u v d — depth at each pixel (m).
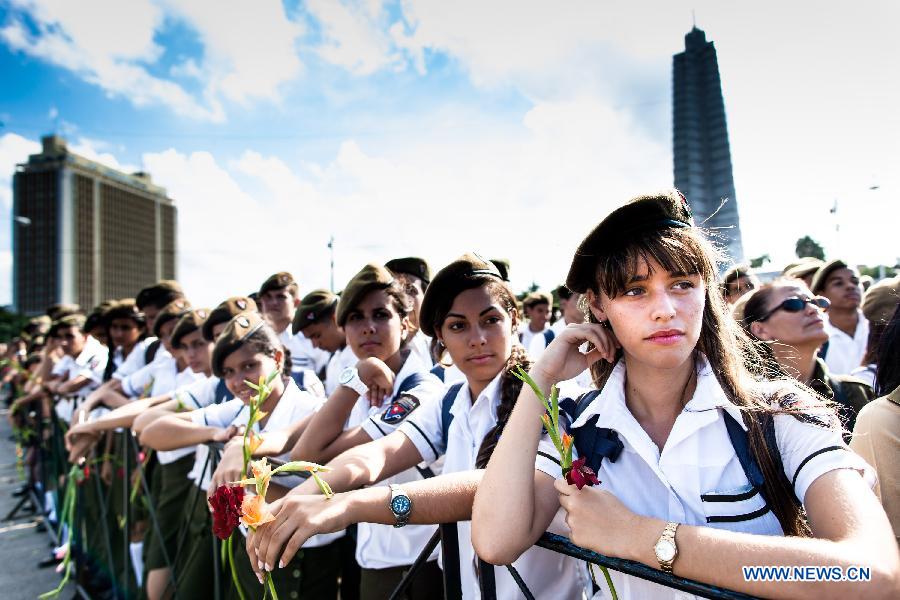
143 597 3.38
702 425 1.20
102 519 3.89
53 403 5.54
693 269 1.16
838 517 1.00
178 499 3.59
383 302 2.45
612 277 1.19
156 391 4.47
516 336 2.09
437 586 2.14
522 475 1.23
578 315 4.89
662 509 1.22
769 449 1.16
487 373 1.95
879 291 2.98
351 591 2.54
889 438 1.52
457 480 1.44
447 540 1.39
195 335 3.83
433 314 2.04
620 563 1.04
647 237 1.17
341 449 2.11
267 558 1.37
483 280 1.96
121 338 5.53
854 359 4.01
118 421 3.43
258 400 1.51
